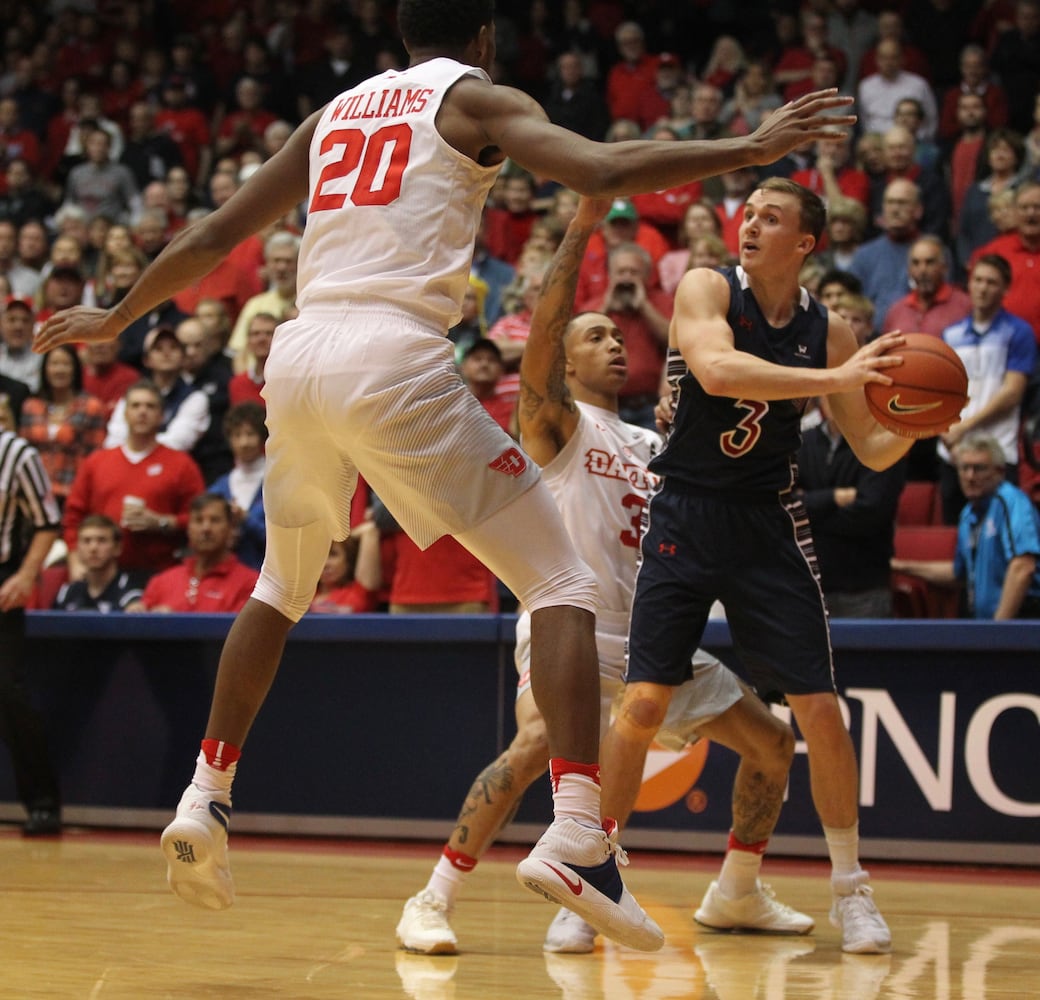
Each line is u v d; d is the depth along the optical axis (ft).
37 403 29.84
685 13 46.55
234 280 35.17
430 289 10.12
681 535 13.43
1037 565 21.86
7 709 21.06
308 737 21.12
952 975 12.15
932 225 33.71
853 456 22.66
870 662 19.44
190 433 29.91
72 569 26.58
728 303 13.34
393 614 21.97
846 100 9.29
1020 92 38.29
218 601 23.62
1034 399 26.63
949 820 19.13
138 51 50.31
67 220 40.04
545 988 11.40
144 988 10.94
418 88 10.40
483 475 10.08
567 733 10.05
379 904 15.46
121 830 21.81
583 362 15.05
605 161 9.41
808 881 17.85
